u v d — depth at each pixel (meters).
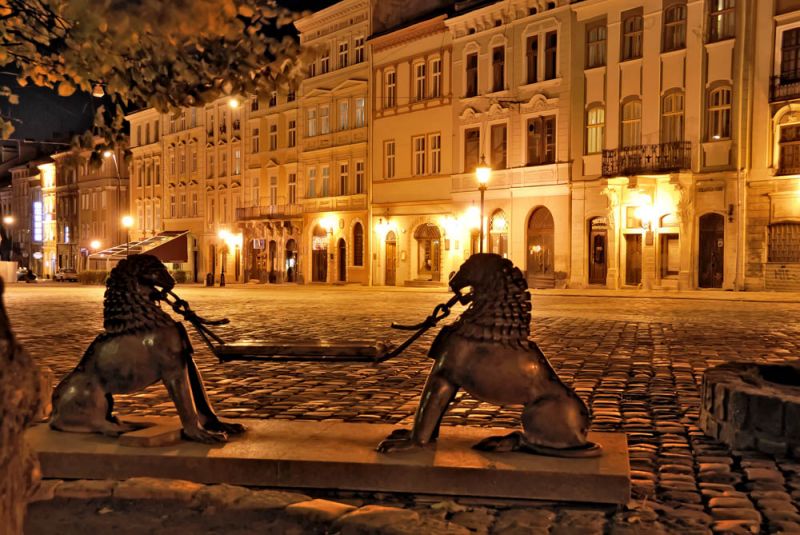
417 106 45.69
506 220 40.84
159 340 5.30
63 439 5.28
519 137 40.06
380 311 23.91
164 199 71.31
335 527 4.15
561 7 37.94
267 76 4.41
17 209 100.38
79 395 5.42
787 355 12.16
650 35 34.66
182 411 5.27
